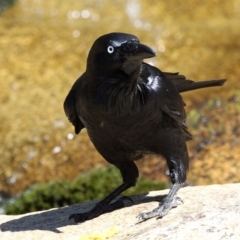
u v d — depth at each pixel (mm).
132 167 9500
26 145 16312
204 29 20844
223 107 15797
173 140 8977
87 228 8836
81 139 16219
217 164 14336
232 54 19172
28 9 22672
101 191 13227
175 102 8977
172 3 23000
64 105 9297
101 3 23156
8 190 15750
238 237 7746
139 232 8242
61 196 13266
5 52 19281
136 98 8516
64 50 19406
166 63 19031
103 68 8414
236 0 22891
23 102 17688
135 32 20672
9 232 9039
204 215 8258
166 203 8648
